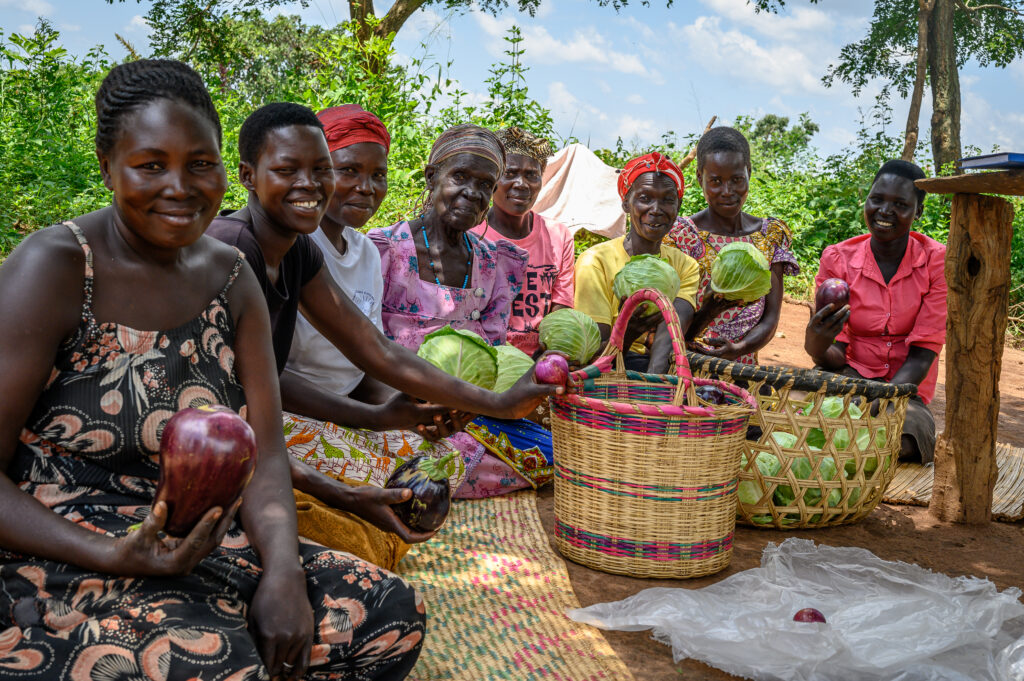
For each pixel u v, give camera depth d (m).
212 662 1.62
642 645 2.71
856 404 4.56
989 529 4.08
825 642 2.49
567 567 3.31
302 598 1.79
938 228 12.46
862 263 5.02
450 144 3.96
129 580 1.65
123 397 1.76
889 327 4.97
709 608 2.75
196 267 1.90
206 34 18.34
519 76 10.37
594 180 8.97
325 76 8.81
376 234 4.03
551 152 4.89
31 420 1.75
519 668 2.49
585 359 3.97
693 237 4.80
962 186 3.86
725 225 4.90
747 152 4.79
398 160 8.29
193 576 1.74
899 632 2.62
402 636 1.93
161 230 1.71
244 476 1.57
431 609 2.83
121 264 1.77
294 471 2.42
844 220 12.91
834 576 3.04
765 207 13.00
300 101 8.45
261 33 28.53
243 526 1.95
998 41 27.16
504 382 3.91
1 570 1.66
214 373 1.90
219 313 1.93
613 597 3.05
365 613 1.88
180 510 1.55
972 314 3.99
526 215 4.92
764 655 2.54
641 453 3.13
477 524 3.69
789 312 10.64
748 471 3.71
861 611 2.71
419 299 4.05
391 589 1.92
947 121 23.05
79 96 11.36
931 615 2.70
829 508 3.79
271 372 2.06
